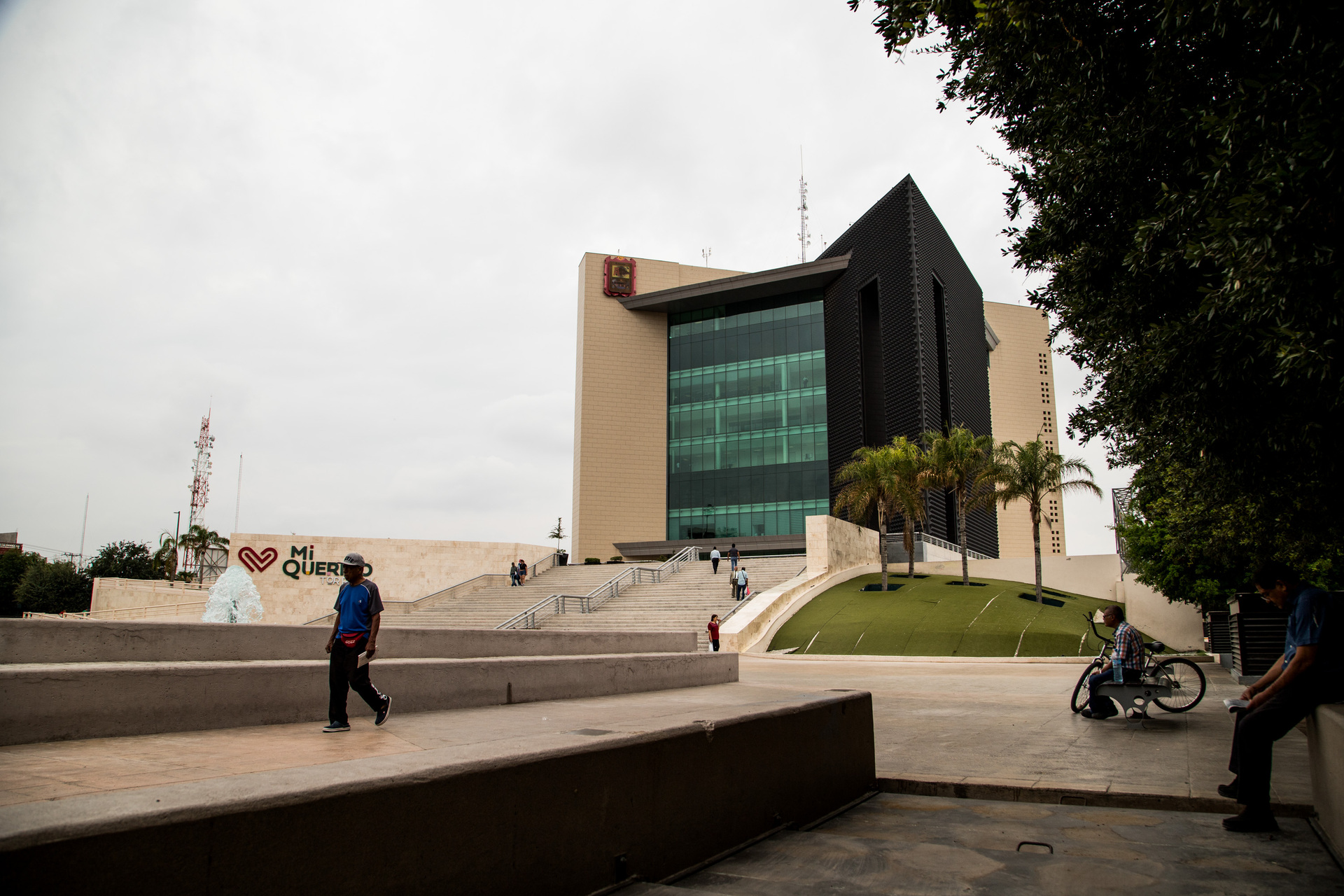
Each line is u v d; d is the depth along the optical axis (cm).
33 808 205
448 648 1114
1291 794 545
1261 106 503
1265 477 696
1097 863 405
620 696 1031
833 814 550
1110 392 991
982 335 6888
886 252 5656
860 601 3181
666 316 6856
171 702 589
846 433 5809
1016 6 625
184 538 6825
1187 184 676
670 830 398
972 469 3641
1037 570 3338
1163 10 567
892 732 880
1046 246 848
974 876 384
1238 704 505
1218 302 531
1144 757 707
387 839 266
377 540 3903
